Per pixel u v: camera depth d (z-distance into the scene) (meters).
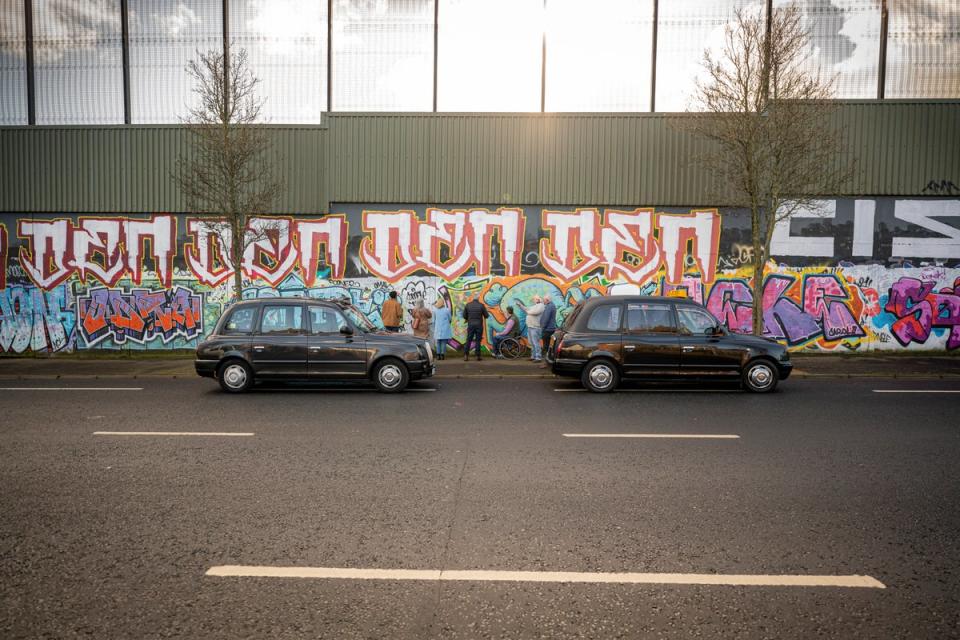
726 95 13.84
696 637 3.22
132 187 17.72
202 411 9.41
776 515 4.96
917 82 16.70
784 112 13.67
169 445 7.21
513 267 17.48
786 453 6.85
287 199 17.48
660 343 11.17
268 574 3.92
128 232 17.84
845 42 16.77
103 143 17.70
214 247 17.73
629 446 7.17
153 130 17.64
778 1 16.80
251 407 9.75
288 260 17.69
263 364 11.18
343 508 5.11
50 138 17.77
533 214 17.42
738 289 17.12
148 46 17.69
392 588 3.74
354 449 7.03
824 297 17.00
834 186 16.31
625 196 17.09
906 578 3.88
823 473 6.09
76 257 17.97
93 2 17.72
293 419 8.78
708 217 17.09
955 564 4.07
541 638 3.21
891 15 16.67
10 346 18.12
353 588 3.74
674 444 7.27
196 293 17.84
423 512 5.02
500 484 5.73
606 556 4.20
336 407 9.76
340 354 11.21
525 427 8.23
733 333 11.48
